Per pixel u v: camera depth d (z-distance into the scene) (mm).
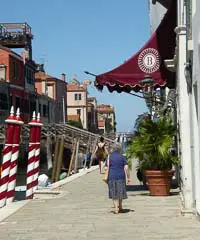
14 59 62500
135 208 13852
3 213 13805
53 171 28250
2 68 60656
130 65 17531
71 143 42906
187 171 12711
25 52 69562
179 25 13750
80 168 40969
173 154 17125
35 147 18688
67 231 10594
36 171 18406
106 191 19391
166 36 17328
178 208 13586
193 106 12250
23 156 58844
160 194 16641
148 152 16672
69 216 12828
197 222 11211
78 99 115312
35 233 10453
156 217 12148
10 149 16953
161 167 16656
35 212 13805
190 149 12742
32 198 17734
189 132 12828
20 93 64500
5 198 16406
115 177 13141
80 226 11203
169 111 24109
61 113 91688
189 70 12305
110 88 19047
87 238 9719
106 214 12961
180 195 15633
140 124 17516
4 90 58656
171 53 17250
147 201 15328
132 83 17438
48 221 12078
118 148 13383
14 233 10523
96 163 45938
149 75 17359
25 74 66812
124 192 13164
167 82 17406
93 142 43531
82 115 114875
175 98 18047
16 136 17266
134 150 16859
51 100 82312
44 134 43562
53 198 17344
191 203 12492
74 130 43875
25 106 66250
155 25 26844
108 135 57844
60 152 28438
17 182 38281
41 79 86875
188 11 12008
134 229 10570
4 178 16641
